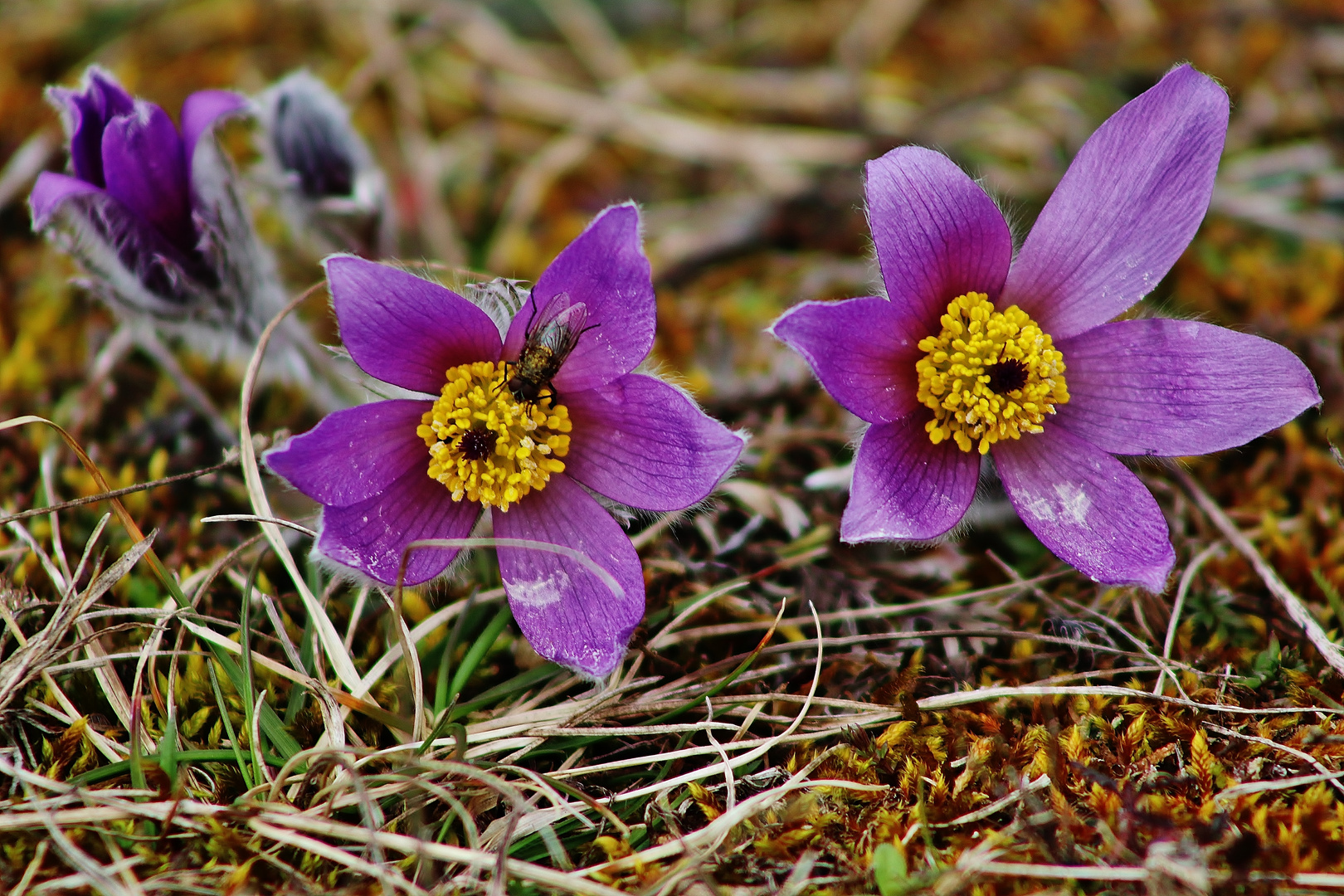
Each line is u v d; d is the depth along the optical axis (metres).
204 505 0.57
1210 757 0.53
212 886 0.52
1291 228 0.62
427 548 0.54
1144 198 0.55
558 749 0.54
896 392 0.55
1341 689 0.55
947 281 0.55
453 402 0.54
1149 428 0.55
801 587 0.56
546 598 0.54
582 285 0.54
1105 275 0.55
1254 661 0.55
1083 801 0.53
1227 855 0.52
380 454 0.54
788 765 0.54
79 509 0.57
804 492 0.58
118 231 0.55
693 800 0.54
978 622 0.56
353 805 0.53
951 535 0.56
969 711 0.54
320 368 0.59
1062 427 0.55
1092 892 0.52
